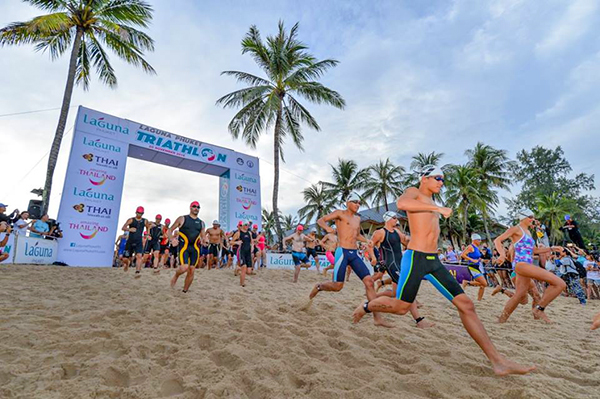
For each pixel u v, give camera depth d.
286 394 2.43
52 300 5.16
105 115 14.07
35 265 8.98
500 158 35.69
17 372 2.64
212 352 3.21
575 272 9.09
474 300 8.45
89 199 12.84
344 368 3.00
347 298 6.95
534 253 6.52
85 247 12.40
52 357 2.95
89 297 5.54
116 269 9.57
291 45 21.72
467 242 35.75
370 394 2.47
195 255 6.45
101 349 3.26
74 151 12.91
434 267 3.06
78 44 14.38
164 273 8.96
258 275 10.93
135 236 8.53
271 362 3.00
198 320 4.25
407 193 3.24
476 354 3.68
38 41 14.64
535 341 4.35
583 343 4.38
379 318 4.59
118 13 15.22
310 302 5.25
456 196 33.56
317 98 21.67
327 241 11.69
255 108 21.80
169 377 2.66
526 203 44.22
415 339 4.06
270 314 4.82
